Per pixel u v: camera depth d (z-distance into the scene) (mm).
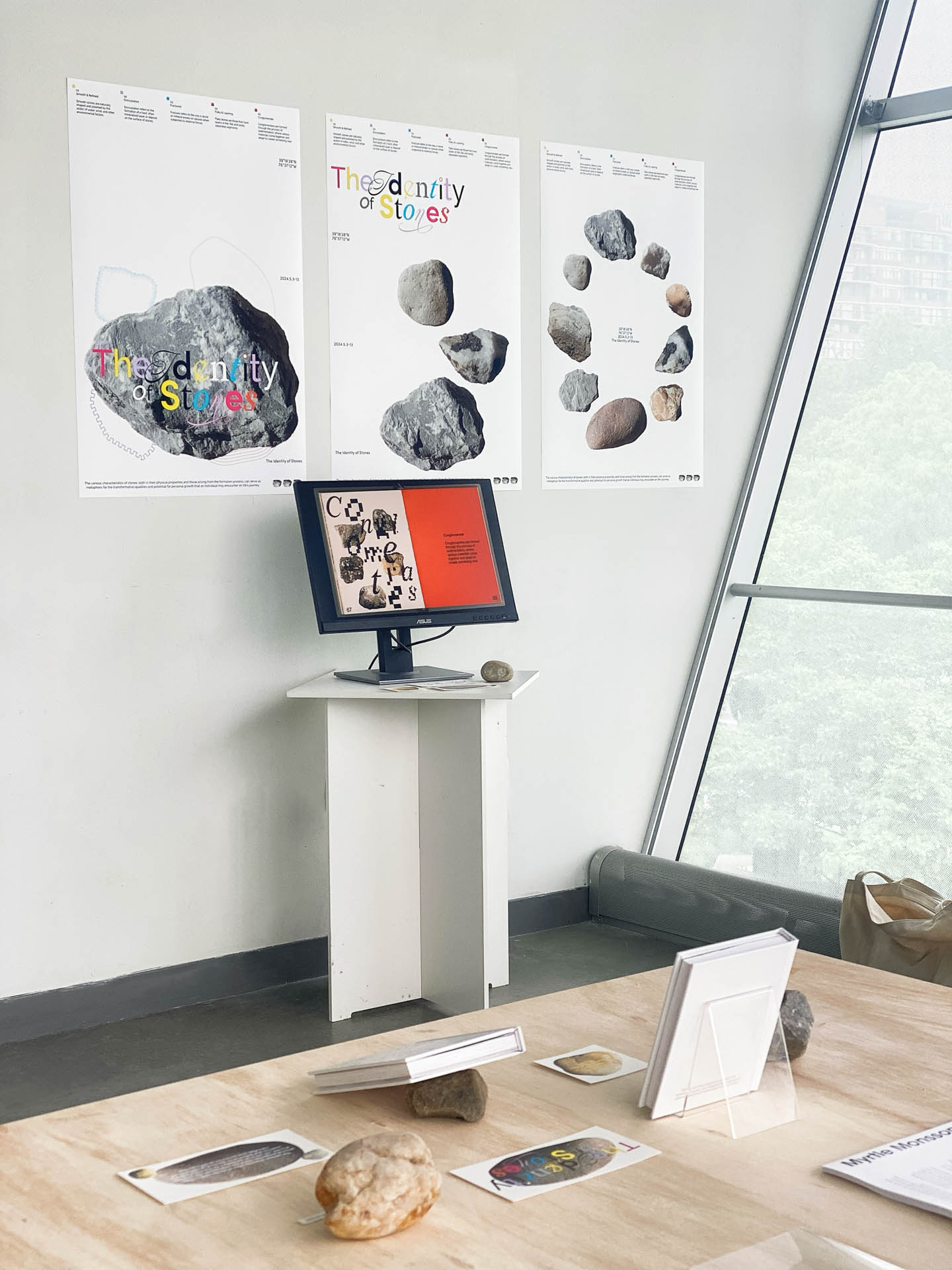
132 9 3551
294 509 3939
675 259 4711
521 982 3998
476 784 3541
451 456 4246
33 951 3555
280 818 3973
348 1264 1158
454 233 4199
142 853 3721
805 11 4910
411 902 3742
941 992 1953
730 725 5012
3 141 3385
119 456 3617
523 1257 1169
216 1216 1252
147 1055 3385
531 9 4312
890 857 4461
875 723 4539
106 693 3635
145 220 3617
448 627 4258
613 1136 1430
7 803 3498
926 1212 1258
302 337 3920
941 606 4359
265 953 3953
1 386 3426
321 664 4027
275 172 3826
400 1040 1759
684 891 4383
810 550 4898
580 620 4625
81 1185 1320
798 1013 1676
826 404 4953
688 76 4684
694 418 4824
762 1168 1354
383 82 4016
